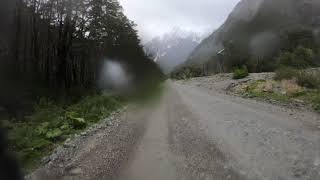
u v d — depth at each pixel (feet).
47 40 84.02
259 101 69.82
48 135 36.40
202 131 38.88
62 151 30.73
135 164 26.63
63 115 50.85
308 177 22.49
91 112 57.62
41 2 82.23
